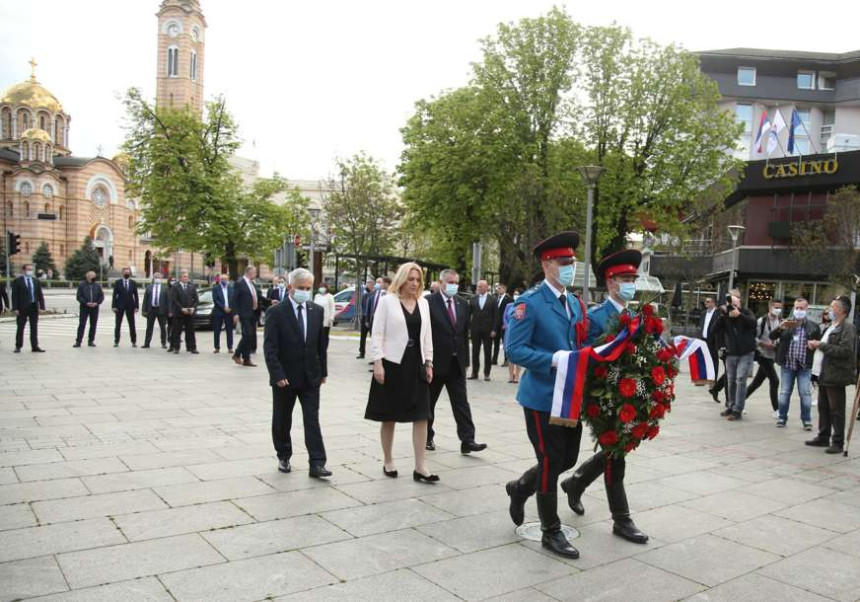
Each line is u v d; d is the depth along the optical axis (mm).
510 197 26016
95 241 82125
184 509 5188
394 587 3996
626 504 4996
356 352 18844
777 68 50281
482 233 29609
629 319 4637
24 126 87062
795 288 36188
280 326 6262
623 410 4625
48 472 6031
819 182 33750
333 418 9172
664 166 26906
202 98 85125
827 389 8508
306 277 6312
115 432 7719
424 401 6242
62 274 78250
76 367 13320
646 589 4113
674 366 4836
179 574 4043
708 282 42438
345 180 42219
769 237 36281
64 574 3982
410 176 31094
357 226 36750
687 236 32062
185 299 16766
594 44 27156
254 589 3889
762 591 4148
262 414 9094
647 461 7527
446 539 4805
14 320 26484
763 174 35438
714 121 27859
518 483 4980
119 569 4078
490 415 10031
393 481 6207
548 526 4664
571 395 4426
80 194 80188
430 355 6324
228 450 7078
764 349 11133
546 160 27234
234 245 29406
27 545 4391
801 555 4770
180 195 27391
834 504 6062
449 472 6605
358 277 26297
